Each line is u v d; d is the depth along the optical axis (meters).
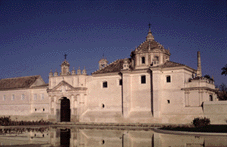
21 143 38.69
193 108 63.88
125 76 71.56
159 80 67.69
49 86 84.38
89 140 41.50
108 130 56.38
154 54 71.81
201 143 35.50
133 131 53.19
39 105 88.81
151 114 67.88
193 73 73.62
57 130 57.31
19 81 97.56
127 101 70.75
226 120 60.06
